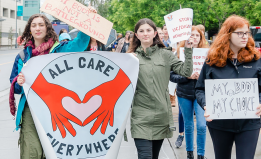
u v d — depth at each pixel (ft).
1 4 172.76
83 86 9.04
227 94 8.71
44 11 8.79
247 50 8.82
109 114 9.18
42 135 8.82
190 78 12.79
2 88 34.65
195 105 12.93
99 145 9.11
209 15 79.77
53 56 8.90
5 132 17.85
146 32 9.68
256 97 8.64
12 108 9.22
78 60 9.01
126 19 87.25
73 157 8.96
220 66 8.98
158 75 9.58
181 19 9.98
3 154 14.42
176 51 16.20
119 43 32.86
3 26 177.06
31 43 9.50
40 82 8.86
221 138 9.14
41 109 8.84
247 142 8.73
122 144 15.89
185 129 13.43
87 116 9.05
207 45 14.92
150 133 9.46
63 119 8.94
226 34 8.73
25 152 9.03
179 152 14.62
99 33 8.89
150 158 9.43
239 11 79.20
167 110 9.70
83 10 8.96
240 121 8.79
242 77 8.84
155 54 9.81
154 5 82.02
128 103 9.25
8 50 138.62
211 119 8.79
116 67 9.18
